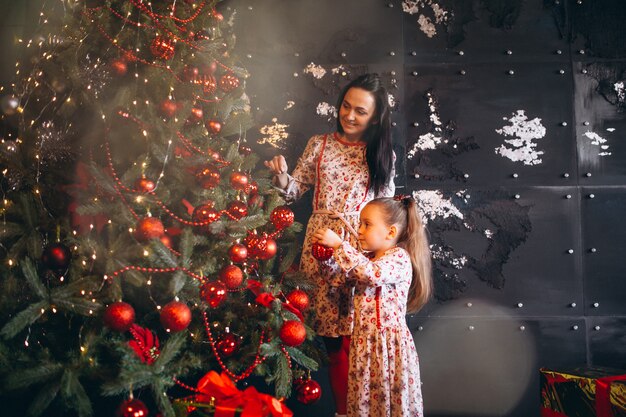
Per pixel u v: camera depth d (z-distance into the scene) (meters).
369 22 3.26
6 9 3.30
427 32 3.27
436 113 3.23
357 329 2.37
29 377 1.89
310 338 2.39
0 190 2.25
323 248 2.42
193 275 2.09
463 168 3.22
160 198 2.15
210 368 2.38
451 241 3.19
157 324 2.33
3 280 2.16
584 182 3.22
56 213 2.24
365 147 2.80
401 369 2.30
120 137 2.21
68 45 2.31
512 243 3.19
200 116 2.36
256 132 3.21
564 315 3.16
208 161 2.25
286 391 2.27
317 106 3.23
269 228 2.53
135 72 2.29
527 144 3.23
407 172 3.21
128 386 1.88
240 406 2.04
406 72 3.25
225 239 2.28
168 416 1.93
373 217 2.44
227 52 2.65
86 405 1.92
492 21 3.27
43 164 2.22
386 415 2.27
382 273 2.31
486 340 3.14
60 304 1.97
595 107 3.25
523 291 3.17
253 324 2.42
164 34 2.33
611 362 3.14
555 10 3.28
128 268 2.01
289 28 3.25
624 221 3.21
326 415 3.07
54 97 2.22
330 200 2.75
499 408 3.11
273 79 3.23
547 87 3.25
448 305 3.16
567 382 2.39
